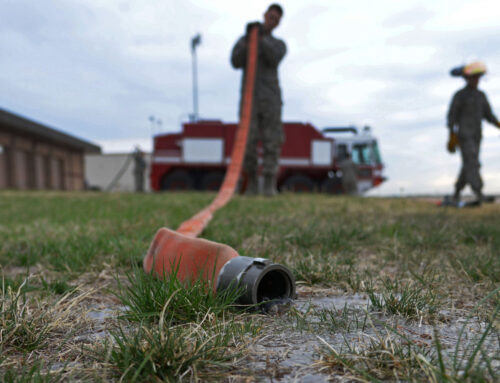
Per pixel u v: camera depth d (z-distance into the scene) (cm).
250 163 1115
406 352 125
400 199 971
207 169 2125
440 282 221
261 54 1045
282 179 2108
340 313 171
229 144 2073
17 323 146
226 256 180
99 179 3659
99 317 169
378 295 201
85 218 546
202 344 124
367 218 529
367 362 118
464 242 366
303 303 188
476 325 154
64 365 122
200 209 681
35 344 139
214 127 2078
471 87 850
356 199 974
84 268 266
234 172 778
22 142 2611
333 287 220
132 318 155
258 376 114
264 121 1084
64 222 521
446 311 173
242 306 169
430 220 495
